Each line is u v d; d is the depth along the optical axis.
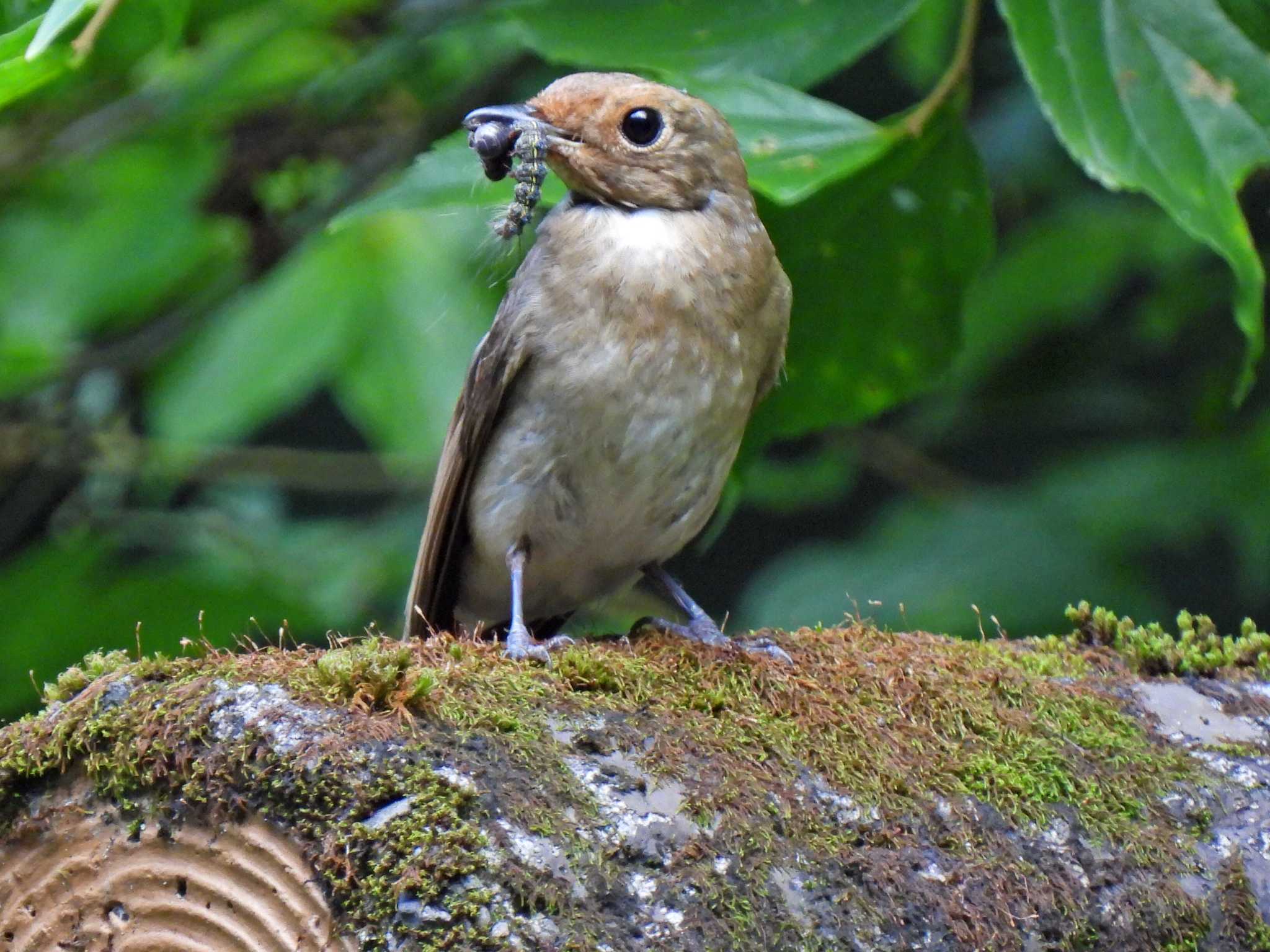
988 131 11.53
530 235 7.80
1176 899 5.06
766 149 6.84
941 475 12.40
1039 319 11.77
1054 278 11.45
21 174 10.20
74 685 5.11
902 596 10.63
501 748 4.65
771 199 7.37
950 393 12.19
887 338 7.92
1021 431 13.08
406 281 10.00
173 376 10.85
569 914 4.31
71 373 11.12
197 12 8.65
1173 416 12.20
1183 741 5.68
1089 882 5.01
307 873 4.48
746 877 4.58
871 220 7.55
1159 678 6.14
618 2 7.42
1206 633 6.44
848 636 6.16
